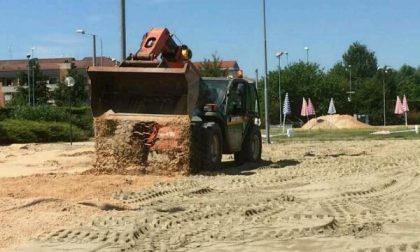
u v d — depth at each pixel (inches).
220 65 2361.0
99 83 606.5
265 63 1197.7
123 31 817.5
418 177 554.6
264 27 1190.9
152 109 602.9
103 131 599.2
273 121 3169.3
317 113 3513.8
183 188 501.7
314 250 289.7
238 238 316.8
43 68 4365.2
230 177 574.6
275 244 302.7
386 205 410.6
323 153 868.6
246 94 729.0
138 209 400.5
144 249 294.7
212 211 392.2
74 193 462.6
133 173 585.6
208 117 655.1
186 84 587.2
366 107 3585.1
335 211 388.2
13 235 321.1
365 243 300.5
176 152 584.4
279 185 521.7
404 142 1085.8
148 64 618.5
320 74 3612.2
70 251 291.9
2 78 4301.2
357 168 639.1
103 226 343.3
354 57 5610.2
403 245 294.0
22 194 448.8
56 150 978.7
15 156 855.1
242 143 719.7
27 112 1646.2
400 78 4256.9
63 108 1736.0
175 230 338.0
